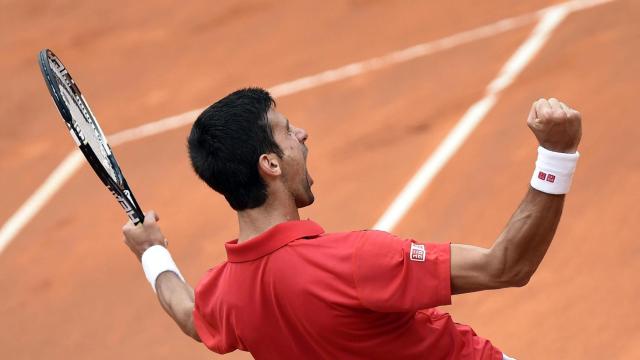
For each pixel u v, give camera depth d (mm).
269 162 11336
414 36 42938
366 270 10711
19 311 34000
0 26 55188
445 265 10617
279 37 46656
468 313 27203
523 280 10648
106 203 38531
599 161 31172
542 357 25125
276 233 11188
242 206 11562
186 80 45875
